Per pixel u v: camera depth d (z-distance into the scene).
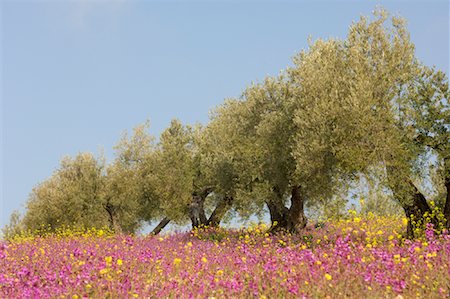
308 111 18.42
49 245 15.17
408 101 16.89
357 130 16.56
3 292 7.73
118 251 12.03
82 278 8.16
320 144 17.66
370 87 16.83
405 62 17.22
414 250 10.58
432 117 16.47
